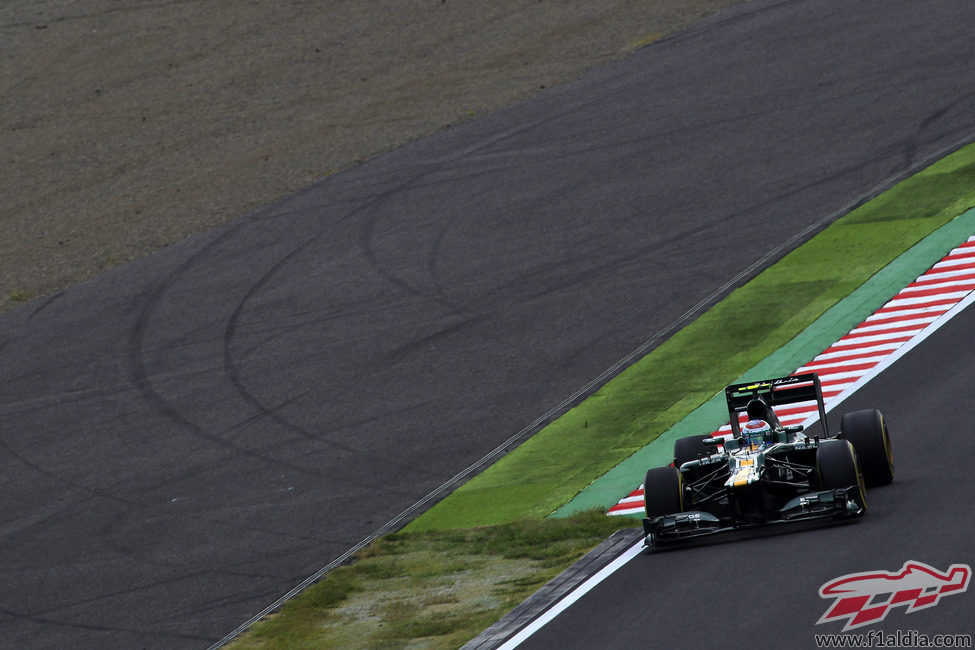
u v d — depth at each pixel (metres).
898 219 97.69
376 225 122.44
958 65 130.62
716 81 143.12
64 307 118.94
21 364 107.88
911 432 60.69
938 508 49.53
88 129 171.25
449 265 109.38
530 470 72.50
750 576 47.06
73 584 69.81
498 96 155.50
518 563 59.62
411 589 59.69
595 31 173.00
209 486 79.69
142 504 79.06
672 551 52.91
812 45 147.62
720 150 122.94
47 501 82.38
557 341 90.88
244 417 89.19
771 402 54.91
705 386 77.75
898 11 152.88
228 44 194.12
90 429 92.50
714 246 101.75
